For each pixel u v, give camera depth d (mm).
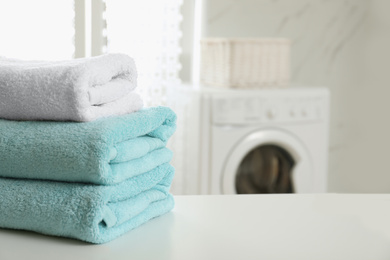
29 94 635
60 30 2119
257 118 2299
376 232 638
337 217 699
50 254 560
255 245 588
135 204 643
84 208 587
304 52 2889
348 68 2986
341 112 3004
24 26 2123
